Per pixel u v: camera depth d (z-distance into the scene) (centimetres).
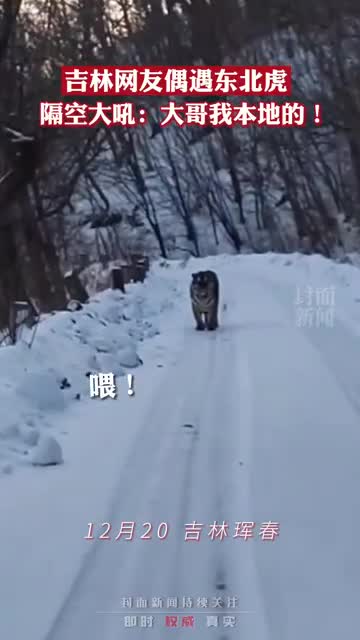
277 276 3081
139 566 619
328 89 4628
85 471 821
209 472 821
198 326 1841
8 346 1165
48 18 2355
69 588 583
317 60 4681
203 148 6016
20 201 2205
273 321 1945
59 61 2336
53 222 3052
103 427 980
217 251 5916
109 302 1898
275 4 5309
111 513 713
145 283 2700
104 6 2694
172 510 723
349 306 2036
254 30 5338
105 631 529
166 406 1084
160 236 5816
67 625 534
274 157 5706
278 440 930
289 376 1265
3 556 631
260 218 5847
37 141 1780
